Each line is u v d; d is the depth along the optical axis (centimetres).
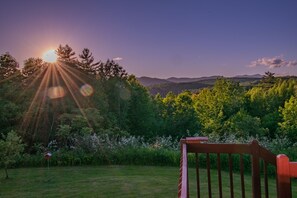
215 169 1093
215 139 1323
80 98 2078
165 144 1391
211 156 1108
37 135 1634
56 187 873
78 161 1266
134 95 2830
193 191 764
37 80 2036
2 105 1652
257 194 358
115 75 2786
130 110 2789
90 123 1745
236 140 1325
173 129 2784
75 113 1800
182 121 2805
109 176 1016
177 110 2955
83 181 943
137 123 2794
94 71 2738
